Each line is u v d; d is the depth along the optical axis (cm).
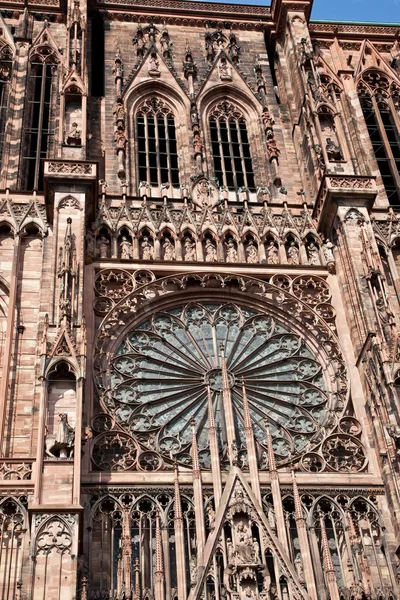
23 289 5181
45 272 5178
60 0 7075
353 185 5747
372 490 4622
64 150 5662
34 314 5081
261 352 5309
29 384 4794
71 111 5953
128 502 4425
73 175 5422
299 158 6456
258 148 6575
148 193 5978
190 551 4219
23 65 6594
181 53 7125
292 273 5566
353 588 4144
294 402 5081
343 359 5206
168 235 5697
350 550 4384
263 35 7456
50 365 4497
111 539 4275
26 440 4600
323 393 5131
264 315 5453
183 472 4600
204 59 7106
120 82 6700
